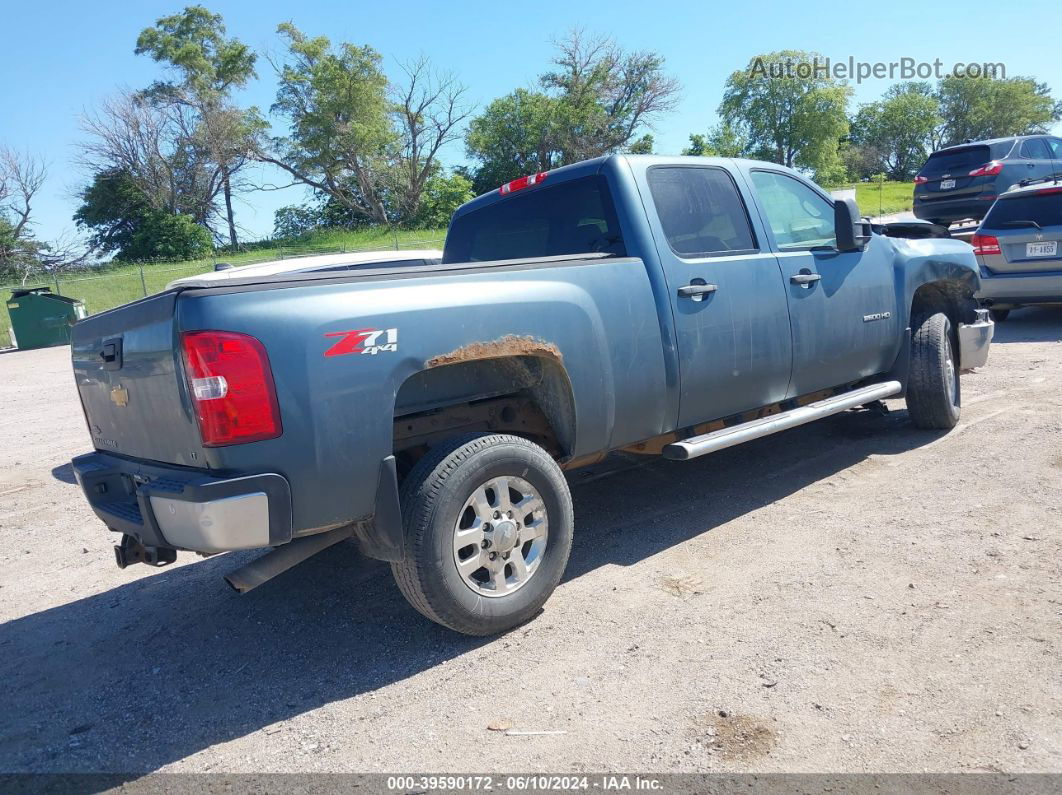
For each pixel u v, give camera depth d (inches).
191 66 2159.2
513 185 191.9
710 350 170.6
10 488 268.7
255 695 128.6
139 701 130.5
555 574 143.8
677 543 174.1
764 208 193.6
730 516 187.3
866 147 3218.5
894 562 154.2
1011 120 3193.9
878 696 112.7
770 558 161.5
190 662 142.2
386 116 2213.3
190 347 111.9
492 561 136.6
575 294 148.4
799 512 185.5
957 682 114.2
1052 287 366.9
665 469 227.3
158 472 128.7
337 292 122.3
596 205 171.6
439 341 129.4
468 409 151.4
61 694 135.2
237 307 113.7
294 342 116.2
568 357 145.7
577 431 149.8
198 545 114.2
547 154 2176.4
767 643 129.1
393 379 124.9
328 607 159.0
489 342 134.9
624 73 2129.7
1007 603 134.5
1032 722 104.4
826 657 123.5
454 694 123.0
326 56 2134.6
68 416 404.8
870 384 229.5
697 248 173.9
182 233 2041.1
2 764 115.5
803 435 249.8
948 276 240.8
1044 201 370.9
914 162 3287.4
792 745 104.0
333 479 120.0
